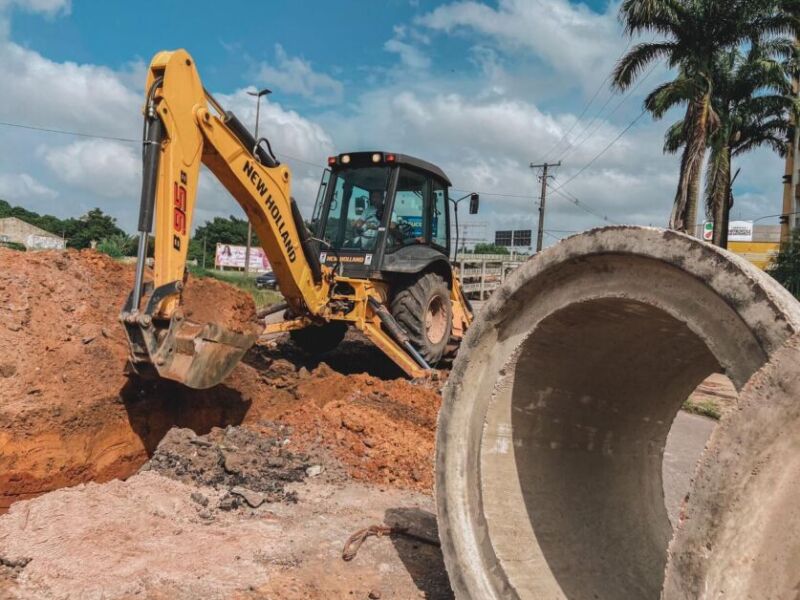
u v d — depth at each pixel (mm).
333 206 9422
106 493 4234
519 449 3307
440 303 9695
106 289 5926
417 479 5387
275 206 6777
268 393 6527
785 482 1873
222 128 5828
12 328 4875
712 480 1935
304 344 9711
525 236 60625
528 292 3051
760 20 19203
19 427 4219
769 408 1891
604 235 2627
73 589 3174
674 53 20016
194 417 5566
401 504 4855
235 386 6160
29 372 4637
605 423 3650
